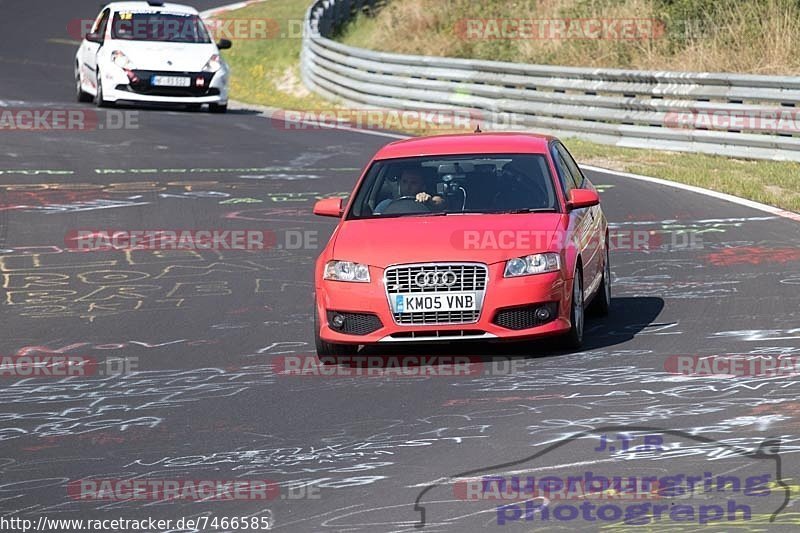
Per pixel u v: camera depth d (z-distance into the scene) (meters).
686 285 41.38
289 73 121.50
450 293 32.09
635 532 19.88
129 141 78.50
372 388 30.08
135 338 36.31
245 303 40.59
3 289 43.38
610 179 65.00
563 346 33.28
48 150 74.88
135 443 26.14
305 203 59.06
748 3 97.62
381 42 121.69
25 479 23.91
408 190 35.69
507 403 28.16
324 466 24.03
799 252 45.97
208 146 77.00
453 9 120.44
